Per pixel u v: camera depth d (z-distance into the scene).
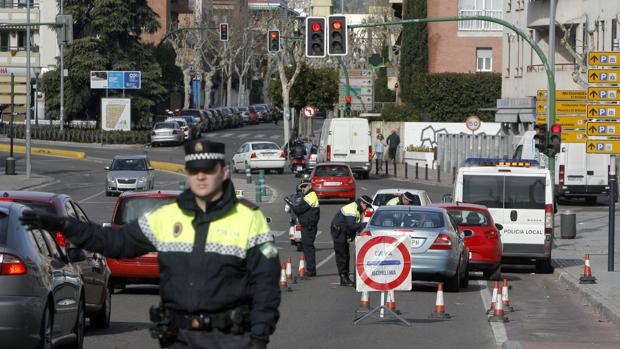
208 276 17.28
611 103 63.56
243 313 17.47
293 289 56.88
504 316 44.25
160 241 17.47
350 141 152.38
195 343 17.38
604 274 63.31
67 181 146.50
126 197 52.91
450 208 63.53
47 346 29.83
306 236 63.47
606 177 119.19
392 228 55.06
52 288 30.16
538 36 154.62
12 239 28.89
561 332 41.41
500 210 68.88
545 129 86.38
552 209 68.75
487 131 185.75
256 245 17.38
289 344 37.47
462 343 38.22
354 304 50.09
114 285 53.44
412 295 54.91
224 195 17.55
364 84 199.88
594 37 136.62
